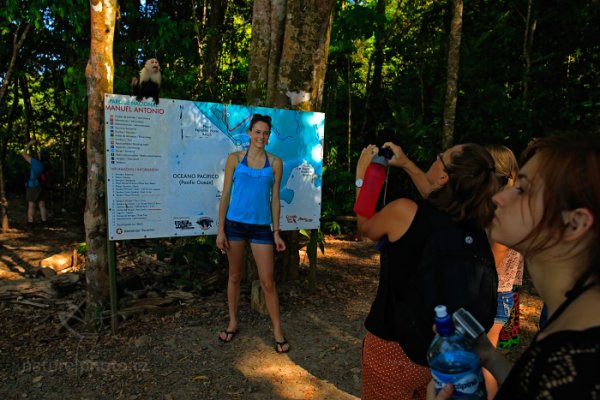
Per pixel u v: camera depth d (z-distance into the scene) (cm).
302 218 518
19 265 688
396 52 1176
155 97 420
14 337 414
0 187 918
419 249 165
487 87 943
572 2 948
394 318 172
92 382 346
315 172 517
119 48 800
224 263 605
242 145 464
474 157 167
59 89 1088
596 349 68
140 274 565
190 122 439
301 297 527
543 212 81
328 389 345
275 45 558
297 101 543
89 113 416
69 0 691
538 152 87
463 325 124
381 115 1142
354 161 1093
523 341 428
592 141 81
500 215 91
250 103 583
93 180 420
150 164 425
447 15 1134
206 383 347
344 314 483
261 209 387
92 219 424
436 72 1062
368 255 762
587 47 971
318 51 543
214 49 956
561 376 69
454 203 166
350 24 952
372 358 185
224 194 394
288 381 354
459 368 117
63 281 528
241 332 430
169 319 454
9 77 839
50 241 861
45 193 1037
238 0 1223
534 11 979
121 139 410
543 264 86
